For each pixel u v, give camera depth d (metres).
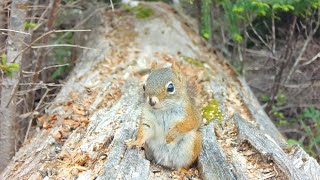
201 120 1.20
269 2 1.56
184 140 1.12
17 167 1.22
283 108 1.81
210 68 1.63
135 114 1.30
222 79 1.57
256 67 1.92
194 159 1.14
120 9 1.96
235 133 1.27
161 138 1.12
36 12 1.67
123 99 1.40
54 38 1.85
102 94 1.45
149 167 1.12
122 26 1.82
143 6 1.97
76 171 1.14
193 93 1.26
